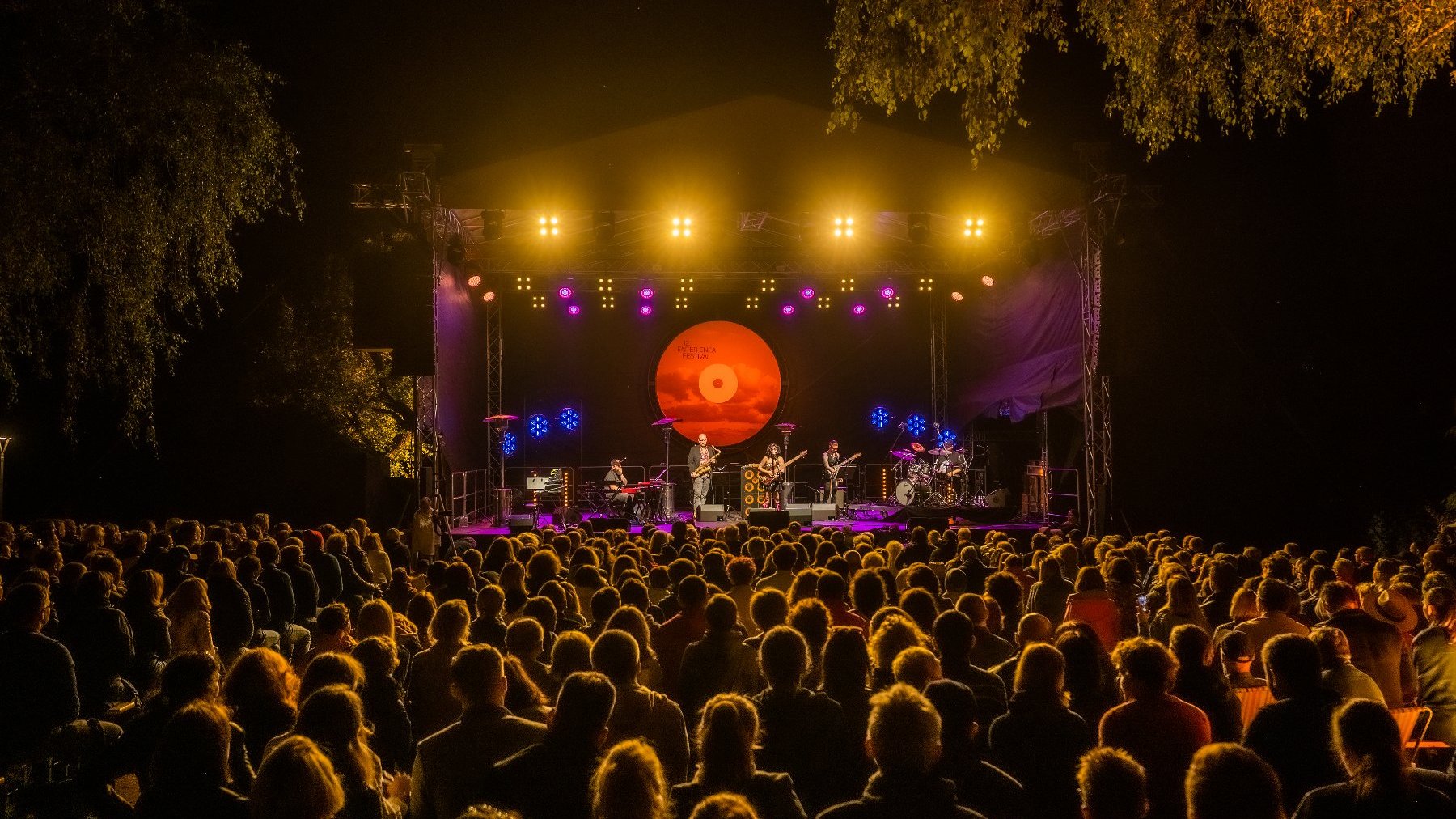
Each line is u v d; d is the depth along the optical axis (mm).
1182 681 4691
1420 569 8656
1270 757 4016
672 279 26297
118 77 12867
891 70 10422
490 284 24766
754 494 23594
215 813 3039
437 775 3689
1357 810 2904
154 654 7023
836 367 27312
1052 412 22266
